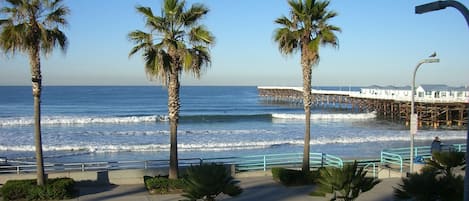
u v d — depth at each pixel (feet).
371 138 141.90
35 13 40.37
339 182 31.53
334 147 126.41
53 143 128.47
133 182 51.37
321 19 50.83
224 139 141.59
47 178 46.88
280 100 356.59
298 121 210.38
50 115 228.84
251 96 503.61
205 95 528.63
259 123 202.80
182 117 219.20
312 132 165.07
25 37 39.52
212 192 33.01
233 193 34.01
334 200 32.27
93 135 149.69
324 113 248.11
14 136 143.74
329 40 49.83
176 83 47.09
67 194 43.14
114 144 126.82
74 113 250.16
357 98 248.52
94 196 44.47
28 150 115.55
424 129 173.58
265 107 307.37
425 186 31.17
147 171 51.98
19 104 325.21
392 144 132.16
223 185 33.30
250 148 123.65
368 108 240.53
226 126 189.67
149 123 193.47
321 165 63.10
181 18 46.16
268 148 123.85
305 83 51.80
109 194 45.37
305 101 51.83
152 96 466.70
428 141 137.69
